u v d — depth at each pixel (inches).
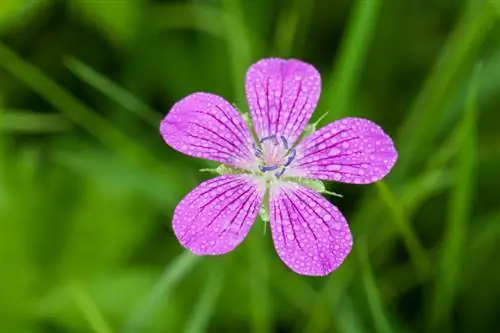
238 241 8.6
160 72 10.9
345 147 8.8
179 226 8.6
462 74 10.3
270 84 9.0
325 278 10.2
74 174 10.4
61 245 10.2
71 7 10.7
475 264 10.4
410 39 11.0
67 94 10.5
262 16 11.0
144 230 10.3
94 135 10.6
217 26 10.7
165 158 10.6
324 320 10.0
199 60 10.9
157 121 10.8
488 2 9.9
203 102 8.8
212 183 8.8
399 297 10.5
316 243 8.6
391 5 11.0
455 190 9.8
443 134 10.6
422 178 10.0
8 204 10.2
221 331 10.2
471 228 10.4
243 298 10.2
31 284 10.2
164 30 10.9
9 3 10.0
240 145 9.0
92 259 10.2
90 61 10.9
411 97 10.9
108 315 10.0
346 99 9.9
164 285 9.2
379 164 8.7
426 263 10.1
